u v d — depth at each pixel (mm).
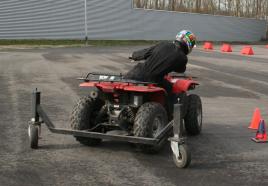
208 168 5938
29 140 6949
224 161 6301
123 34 47281
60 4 41281
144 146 6258
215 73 18016
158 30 51281
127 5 47406
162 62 6578
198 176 5586
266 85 15133
